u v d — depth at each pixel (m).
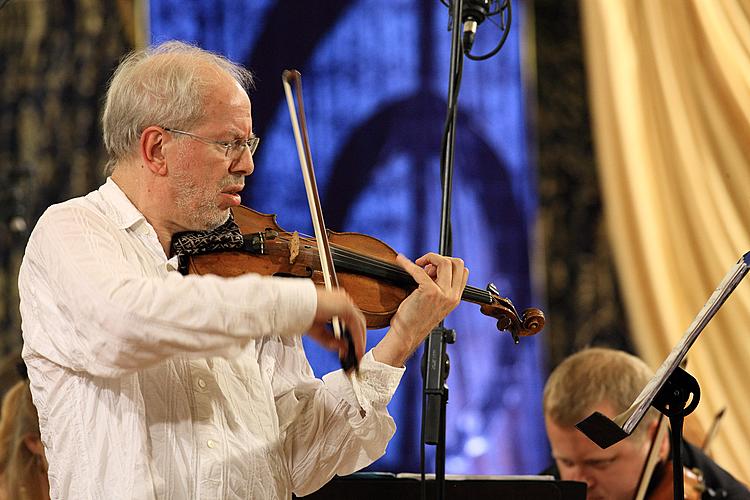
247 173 6.03
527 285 15.71
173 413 5.54
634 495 8.27
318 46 16.27
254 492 5.64
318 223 5.87
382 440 6.22
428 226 15.89
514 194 15.98
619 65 15.46
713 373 14.12
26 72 15.85
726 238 14.51
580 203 15.80
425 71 16.22
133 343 4.93
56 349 5.38
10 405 8.59
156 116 5.82
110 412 5.40
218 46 16.17
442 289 6.08
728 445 13.80
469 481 6.83
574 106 16.03
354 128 16.09
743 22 14.57
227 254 6.28
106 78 15.83
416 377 15.27
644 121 15.27
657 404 5.80
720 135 14.62
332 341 5.33
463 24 7.65
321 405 6.35
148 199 5.90
